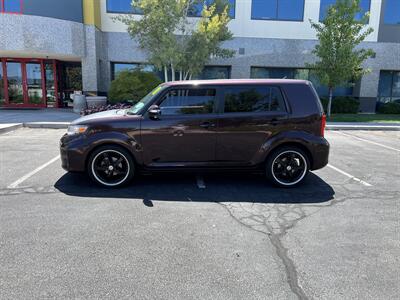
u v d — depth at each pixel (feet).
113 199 15.89
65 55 52.54
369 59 62.85
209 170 17.92
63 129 37.58
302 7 60.29
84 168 17.31
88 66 53.98
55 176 19.35
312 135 17.81
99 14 56.54
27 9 51.57
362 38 49.96
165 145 17.42
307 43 60.90
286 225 13.37
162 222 13.38
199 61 47.21
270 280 9.61
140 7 44.04
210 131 17.43
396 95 66.49
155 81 49.52
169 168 17.69
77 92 54.44
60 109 57.72
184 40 46.91
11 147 27.27
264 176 20.27
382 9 61.52
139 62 59.06
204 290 9.10
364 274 9.99
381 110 63.36
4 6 51.52
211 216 14.10
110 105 45.78
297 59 61.16
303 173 18.15
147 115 17.30
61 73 60.95
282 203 15.84
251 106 17.70
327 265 10.46
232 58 60.13
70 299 8.61
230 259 10.69
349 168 22.81
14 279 9.41
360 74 51.42
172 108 17.46
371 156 26.81
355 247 11.65
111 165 17.54
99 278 9.53
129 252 11.00
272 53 60.70
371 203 16.06
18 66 58.23
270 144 17.62
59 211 14.29
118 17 47.70
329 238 12.30
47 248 11.14
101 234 12.23
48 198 15.85
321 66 50.37
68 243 11.51
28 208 14.57
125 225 13.04
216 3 49.78
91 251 11.01
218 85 17.58
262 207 15.28
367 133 40.34
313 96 17.88
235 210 14.84
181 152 17.57
